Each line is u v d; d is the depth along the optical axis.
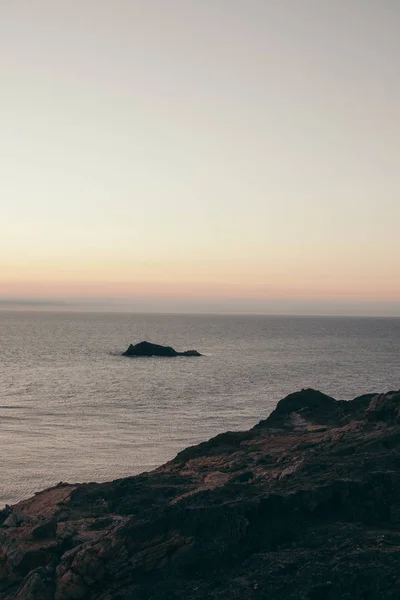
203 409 102.25
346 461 31.64
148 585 23.12
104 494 35.47
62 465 64.69
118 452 70.81
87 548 23.81
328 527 25.50
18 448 72.31
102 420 91.56
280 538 25.02
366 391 123.81
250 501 25.92
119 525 25.33
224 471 38.53
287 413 55.97
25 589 23.70
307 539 24.70
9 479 59.25
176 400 112.75
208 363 187.88
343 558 22.44
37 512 34.34
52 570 24.58
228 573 23.16
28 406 104.25
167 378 148.00
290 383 138.38
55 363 183.25
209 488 30.36
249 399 114.06
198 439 78.19
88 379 144.62
